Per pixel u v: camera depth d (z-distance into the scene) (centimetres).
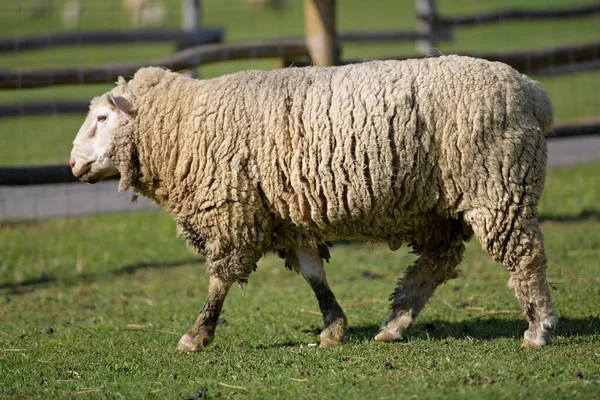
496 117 995
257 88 1070
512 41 4266
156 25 6050
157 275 1664
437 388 863
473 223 1017
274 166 1049
